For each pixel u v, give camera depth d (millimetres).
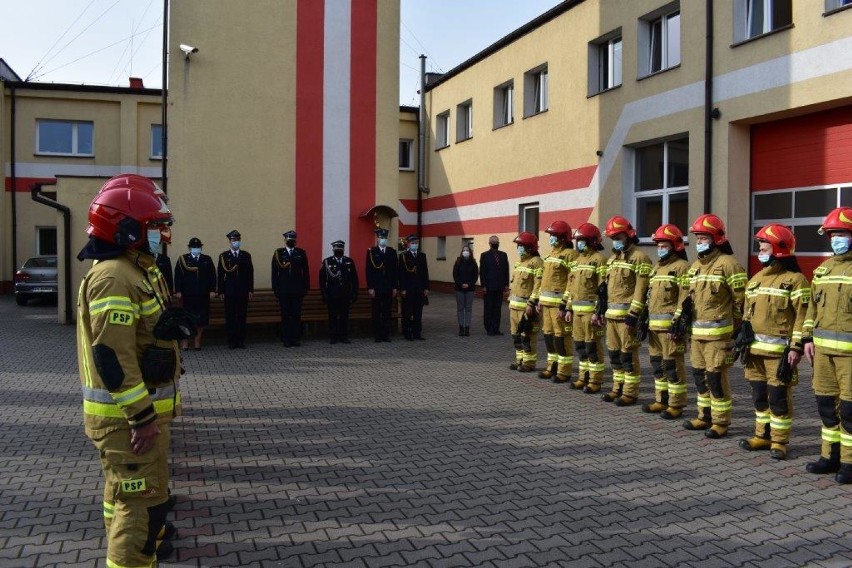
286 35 14250
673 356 7582
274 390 9062
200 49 13648
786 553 4250
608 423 7457
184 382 9578
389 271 13711
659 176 15953
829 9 11586
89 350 3311
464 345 13422
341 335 13602
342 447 6473
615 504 5059
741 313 6789
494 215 22891
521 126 21047
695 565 4082
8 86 25859
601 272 8883
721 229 6898
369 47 14898
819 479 5641
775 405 6195
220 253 13477
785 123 13000
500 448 6477
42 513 4805
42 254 26797
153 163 27234
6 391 8922
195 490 5297
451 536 4465
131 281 3318
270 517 4766
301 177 14391
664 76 15023
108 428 3244
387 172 15062
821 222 12336
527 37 20562
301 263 13117
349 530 4551
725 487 5441
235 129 13922
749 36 13250
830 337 5539
